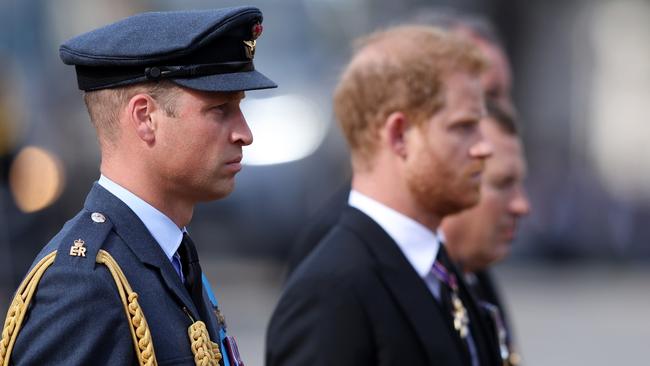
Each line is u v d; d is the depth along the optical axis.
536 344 36.03
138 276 9.92
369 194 13.21
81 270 9.70
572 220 51.03
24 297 9.73
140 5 42.56
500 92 18.12
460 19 18.44
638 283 48.03
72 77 38.94
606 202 51.88
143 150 10.13
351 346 12.20
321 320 12.28
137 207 10.17
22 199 34.16
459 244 15.05
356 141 13.34
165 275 10.03
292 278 12.73
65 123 36.78
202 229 39.38
